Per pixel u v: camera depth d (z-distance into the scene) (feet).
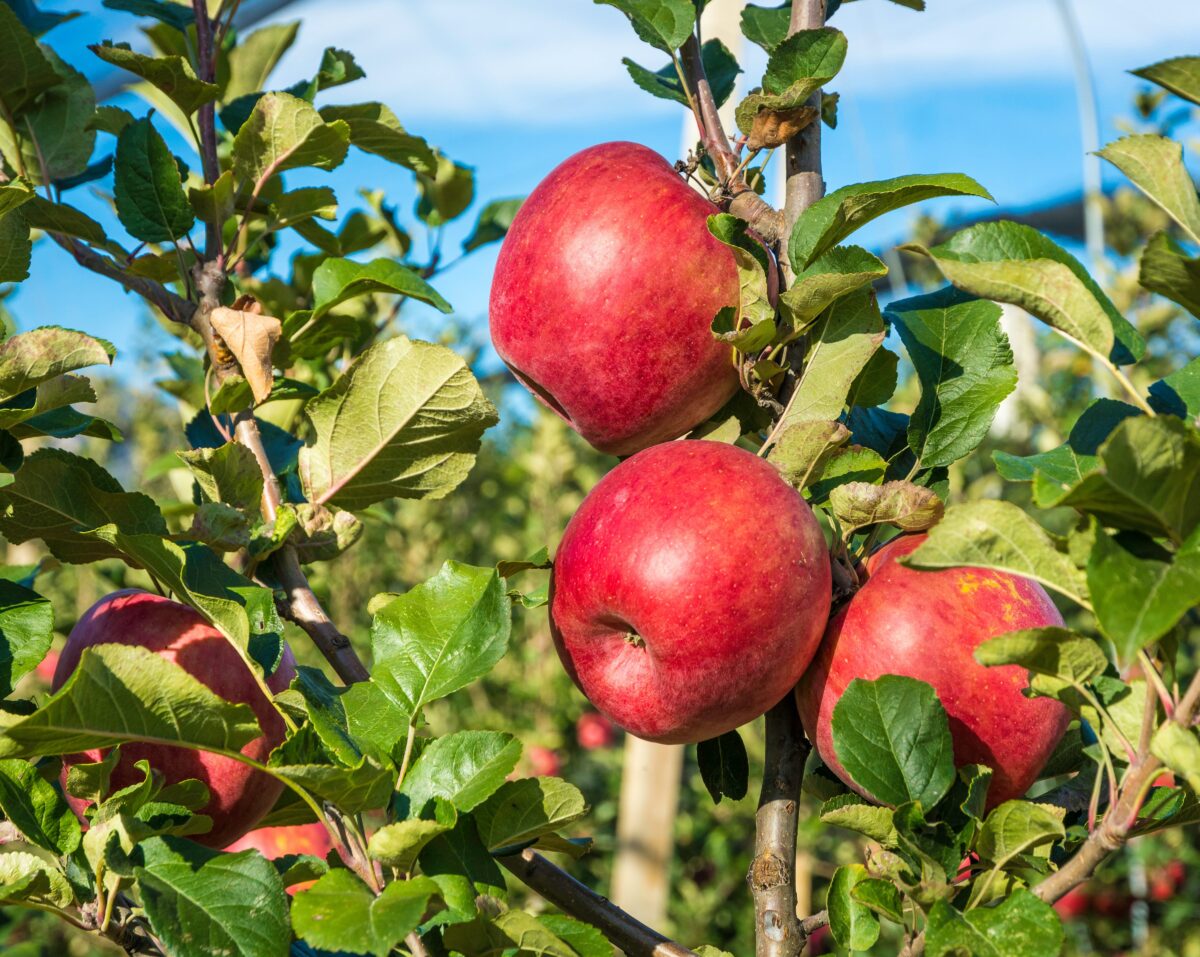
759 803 5.19
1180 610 2.89
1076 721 5.03
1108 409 4.44
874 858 4.10
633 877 15.51
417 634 4.48
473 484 24.00
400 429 5.34
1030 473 4.40
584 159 5.50
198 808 4.59
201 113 6.40
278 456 6.83
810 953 15.88
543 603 5.27
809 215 4.85
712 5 11.50
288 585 5.51
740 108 5.24
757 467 4.81
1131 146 3.74
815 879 19.06
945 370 5.44
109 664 3.58
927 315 5.55
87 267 6.10
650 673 4.87
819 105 5.29
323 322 6.14
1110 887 18.67
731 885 20.07
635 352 5.18
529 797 4.19
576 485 22.77
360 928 3.38
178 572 4.45
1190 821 3.90
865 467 5.10
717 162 5.48
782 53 5.22
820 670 4.88
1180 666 12.83
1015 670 4.66
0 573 6.84
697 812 20.70
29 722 3.44
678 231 5.15
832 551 5.02
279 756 3.94
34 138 6.57
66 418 5.64
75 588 15.62
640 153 5.52
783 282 5.20
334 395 5.25
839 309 5.15
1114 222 21.16
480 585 4.56
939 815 4.38
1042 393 20.07
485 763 4.09
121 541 4.51
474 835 4.15
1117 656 2.91
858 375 5.24
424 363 5.15
